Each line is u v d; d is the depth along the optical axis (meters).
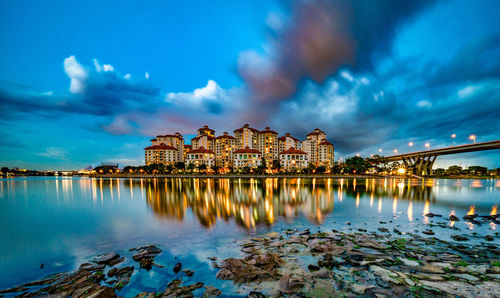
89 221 18.09
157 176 108.94
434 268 8.09
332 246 10.41
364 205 23.52
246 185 53.94
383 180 77.56
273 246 10.79
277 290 6.90
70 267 9.53
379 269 8.05
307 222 16.11
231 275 7.95
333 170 127.25
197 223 16.42
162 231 14.52
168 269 8.77
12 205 27.50
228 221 16.83
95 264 9.51
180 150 181.25
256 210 20.98
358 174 117.50
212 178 95.00
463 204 24.09
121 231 14.81
